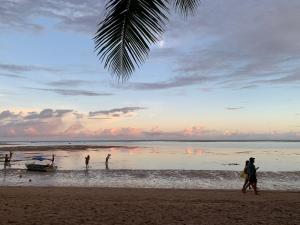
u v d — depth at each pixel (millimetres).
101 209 11438
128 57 5348
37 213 10688
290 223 9703
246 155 77188
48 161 52562
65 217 10164
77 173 33188
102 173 33031
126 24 5270
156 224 9469
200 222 9750
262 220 10062
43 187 21422
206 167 42906
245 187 18172
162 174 31906
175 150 109750
